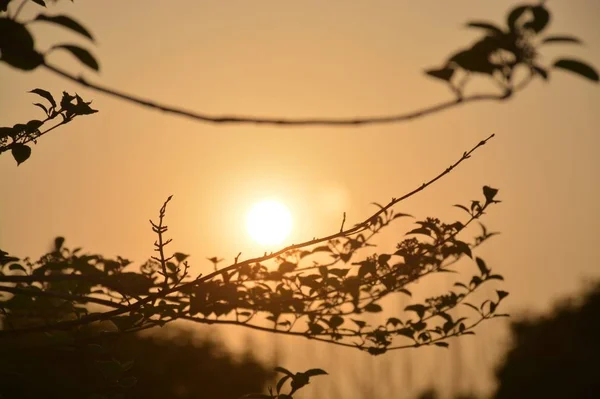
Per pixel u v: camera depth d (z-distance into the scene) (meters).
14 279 3.29
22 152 3.51
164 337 12.98
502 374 27.33
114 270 4.65
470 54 2.69
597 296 27.62
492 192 3.94
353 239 4.35
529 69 2.69
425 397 26.06
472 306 4.61
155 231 3.43
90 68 2.34
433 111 2.69
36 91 3.38
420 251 4.13
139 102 2.37
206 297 4.01
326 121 2.59
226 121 2.49
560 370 26.33
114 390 4.32
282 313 4.25
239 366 13.73
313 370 4.01
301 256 4.49
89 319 3.42
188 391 12.88
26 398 4.21
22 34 2.21
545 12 2.67
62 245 4.83
